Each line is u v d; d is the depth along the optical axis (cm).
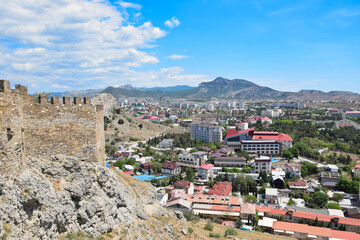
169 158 18325
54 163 2773
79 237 2678
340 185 13375
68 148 2958
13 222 2002
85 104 3139
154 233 3900
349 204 11462
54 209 2442
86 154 3147
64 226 2623
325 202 11369
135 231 3488
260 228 8588
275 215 9750
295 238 7838
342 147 19500
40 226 2267
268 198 11850
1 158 2062
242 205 9281
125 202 3747
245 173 15425
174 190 10956
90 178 3047
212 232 6028
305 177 15362
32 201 2225
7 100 2158
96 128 3266
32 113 2616
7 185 2083
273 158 18938
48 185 2508
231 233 6219
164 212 5100
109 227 3067
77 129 3052
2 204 1955
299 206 11200
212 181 13825
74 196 2817
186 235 4653
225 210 9200
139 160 17300
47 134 2756
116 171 5519
